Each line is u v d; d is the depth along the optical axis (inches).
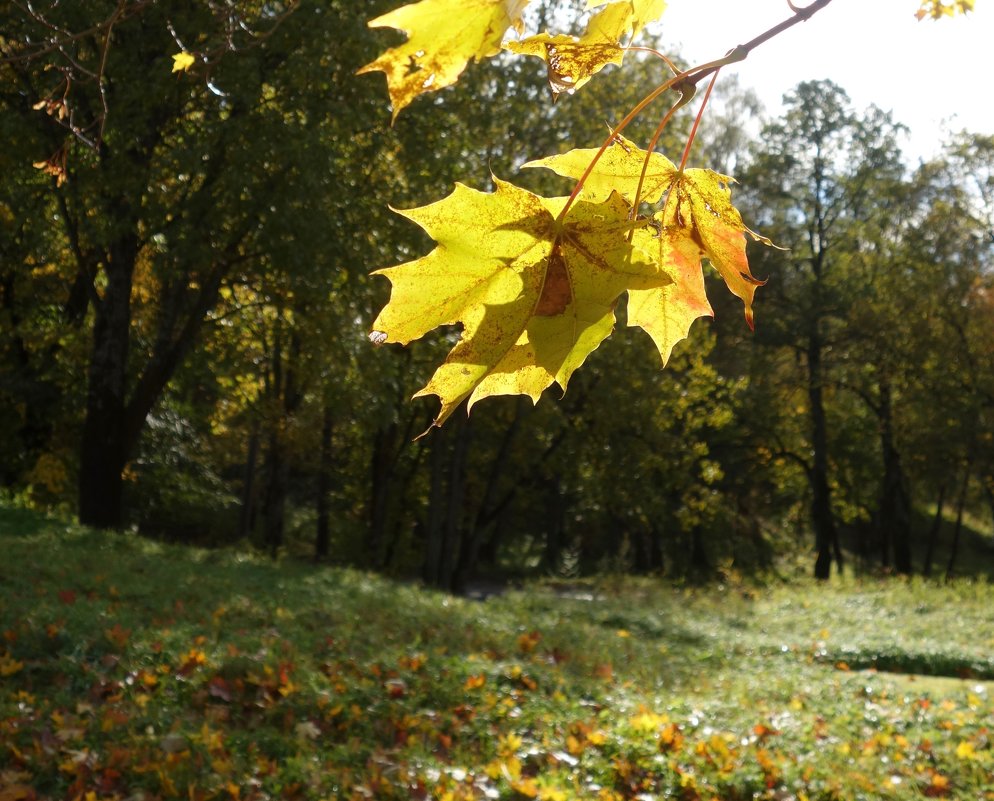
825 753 295.0
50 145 477.1
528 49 30.1
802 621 665.0
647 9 30.5
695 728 309.3
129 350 719.7
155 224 520.1
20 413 789.9
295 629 375.9
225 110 530.9
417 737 275.4
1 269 691.4
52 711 253.1
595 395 847.1
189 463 1007.0
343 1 512.1
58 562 433.4
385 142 585.9
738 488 1451.8
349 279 573.0
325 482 1077.1
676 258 33.7
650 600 746.8
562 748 277.3
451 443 996.6
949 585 858.8
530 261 27.3
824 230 1249.4
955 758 301.1
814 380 1225.4
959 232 1176.2
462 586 935.7
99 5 425.4
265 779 227.0
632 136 669.9
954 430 1154.7
